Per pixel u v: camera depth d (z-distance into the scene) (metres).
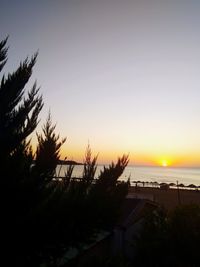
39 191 3.77
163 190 35.75
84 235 4.37
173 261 8.95
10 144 3.82
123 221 12.96
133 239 12.15
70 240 4.12
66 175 4.49
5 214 3.46
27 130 4.07
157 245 9.48
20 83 4.13
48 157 4.09
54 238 3.79
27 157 4.06
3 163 3.60
